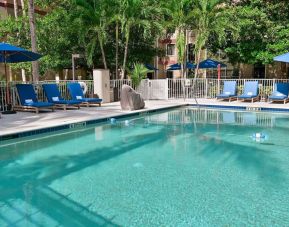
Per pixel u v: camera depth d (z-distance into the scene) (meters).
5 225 3.76
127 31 17.52
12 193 4.78
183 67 20.38
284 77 24.23
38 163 6.35
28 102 12.45
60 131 9.33
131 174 5.68
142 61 21.00
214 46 20.39
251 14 17.30
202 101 16.92
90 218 3.94
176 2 18.45
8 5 23.47
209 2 17.88
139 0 17.05
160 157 6.80
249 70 25.80
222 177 5.50
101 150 7.37
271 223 3.81
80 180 5.36
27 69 20.73
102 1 17.19
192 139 8.52
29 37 18.86
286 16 19.00
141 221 3.87
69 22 17.78
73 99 13.95
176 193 4.76
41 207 4.27
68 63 19.91
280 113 13.45
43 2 19.92
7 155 6.92
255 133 9.13
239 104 15.16
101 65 21.16
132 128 10.13
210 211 4.14
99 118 10.76
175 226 3.74
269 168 6.00
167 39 22.95
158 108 13.95
